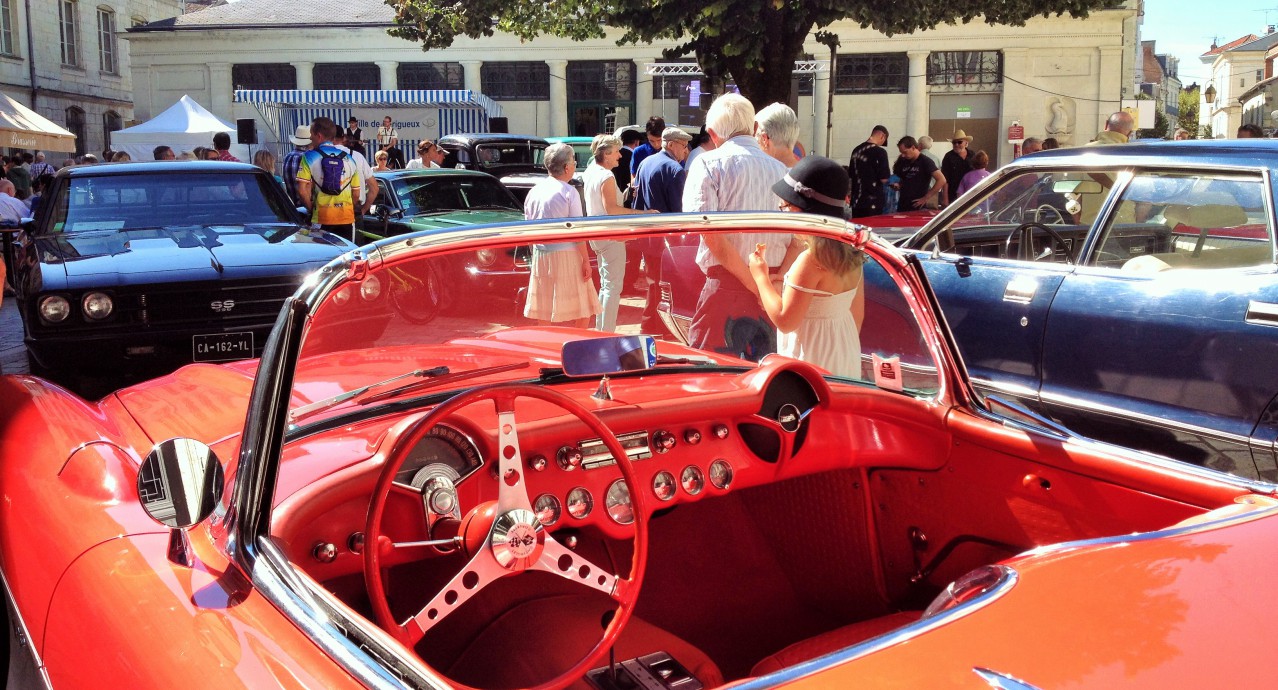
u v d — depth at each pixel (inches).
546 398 71.2
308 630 54.9
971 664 48.3
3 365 281.7
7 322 359.9
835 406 95.8
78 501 77.8
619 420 86.0
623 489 87.4
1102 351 166.6
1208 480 73.1
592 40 1161.4
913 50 1130.0
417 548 75.2
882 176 542.0
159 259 219.0
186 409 95.1
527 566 70.2
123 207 261.0
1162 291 158.9
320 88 1190.9
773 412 93.8
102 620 63.6
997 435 87.4
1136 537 62.3
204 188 270.5
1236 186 156.9
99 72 1332.4
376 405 82.2
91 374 210.8
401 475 75.2
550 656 82.1
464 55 1171.3
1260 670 46.6
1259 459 146.7
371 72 1184.8
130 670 58.4
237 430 85.6
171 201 265.4
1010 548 89.7
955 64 1146.0
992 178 195.9
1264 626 50.1
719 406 90.0
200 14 1230.3
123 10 1392.7
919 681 47.2
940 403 93.0
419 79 1184.2
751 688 48.2
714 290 90.8
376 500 67.2
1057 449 82.8
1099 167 178.9
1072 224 187.8
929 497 95.3
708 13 485.4
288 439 77.7
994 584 57.2
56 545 74.0
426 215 390.9
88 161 618.2
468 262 77.1
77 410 96.5
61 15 1251.8
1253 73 3321.9
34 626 71.2
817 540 103.8
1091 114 1128.8
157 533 71.0
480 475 78.5
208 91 1190.3
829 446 96.3
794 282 93.3
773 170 181.0
